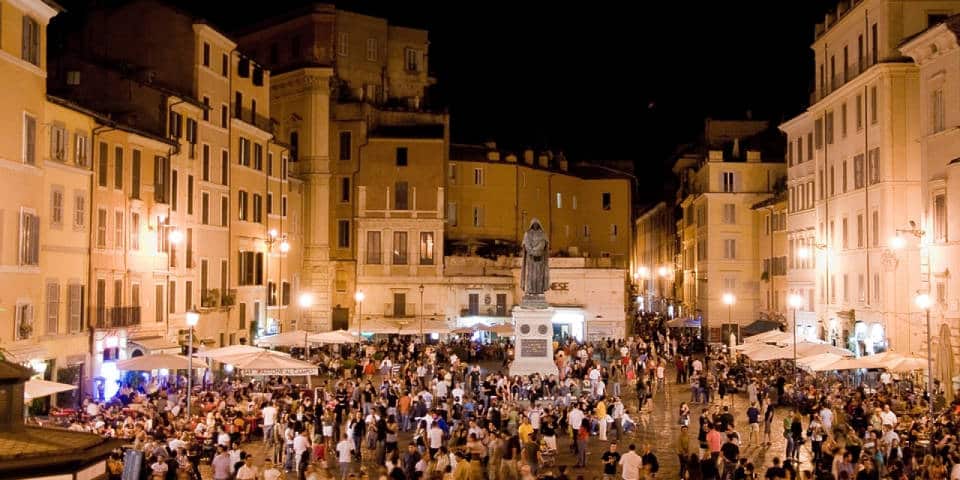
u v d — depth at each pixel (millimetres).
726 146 96938
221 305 61125
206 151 59969
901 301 54000
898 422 34062
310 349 68312
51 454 13969
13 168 37719
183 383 47906
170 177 53656
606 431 40344
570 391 45469
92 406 35844
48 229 40719
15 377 14852
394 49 95188
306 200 81812
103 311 45219
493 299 84125
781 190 87125
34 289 39281
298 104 82625
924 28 55188
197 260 58219
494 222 101312
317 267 81312
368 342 72062
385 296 82625
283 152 75438
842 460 26469
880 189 55844
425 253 83250
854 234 60625
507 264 85188
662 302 131125
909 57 54875
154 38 58750
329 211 83688
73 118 43125
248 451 36250
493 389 44375
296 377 58906
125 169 48281
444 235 89250
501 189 101875
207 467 32156
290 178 78125
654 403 50656
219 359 38438
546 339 50156
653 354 61250
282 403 39531
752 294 90188
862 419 34656
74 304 42938
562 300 85438
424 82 97375
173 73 58750
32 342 38969
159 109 53062
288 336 52500
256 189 68938
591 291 85750
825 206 66812
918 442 29922
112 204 46906
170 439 30469
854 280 60594
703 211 93625
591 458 35812
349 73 89750
